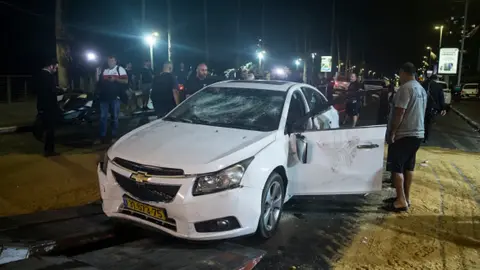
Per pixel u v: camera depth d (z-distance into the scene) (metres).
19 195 5.79
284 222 5.46
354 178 5.32
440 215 5.88
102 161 4.68
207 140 4.61
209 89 6.04
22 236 4.37
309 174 5.20
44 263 3.65
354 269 4.27
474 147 11.83
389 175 7.87
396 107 5.64
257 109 5.39
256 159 4.40
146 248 4.34
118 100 9.80
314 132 5.22
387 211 5.98
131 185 4.20
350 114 12.67
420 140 5.75
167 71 8.77
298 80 13.01
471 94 36.00
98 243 4.61
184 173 4.01
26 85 19.33
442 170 8.43
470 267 4.38
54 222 4.80
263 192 4.46
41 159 7.60
